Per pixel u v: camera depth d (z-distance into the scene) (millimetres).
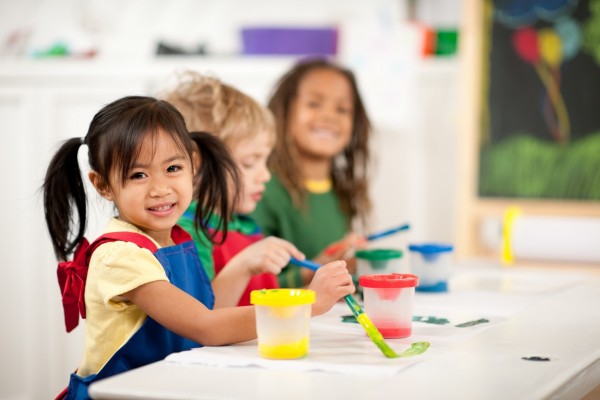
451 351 1318
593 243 2969
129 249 1418
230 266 1797
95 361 1474
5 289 3307
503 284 2139
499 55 3211
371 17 3506
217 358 1258
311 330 1515
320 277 1440
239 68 3410
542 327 1532
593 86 3086
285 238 2721
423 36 3510
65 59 3439
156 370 1199
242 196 2057
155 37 3791
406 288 1435
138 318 1454
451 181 3473
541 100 3152
